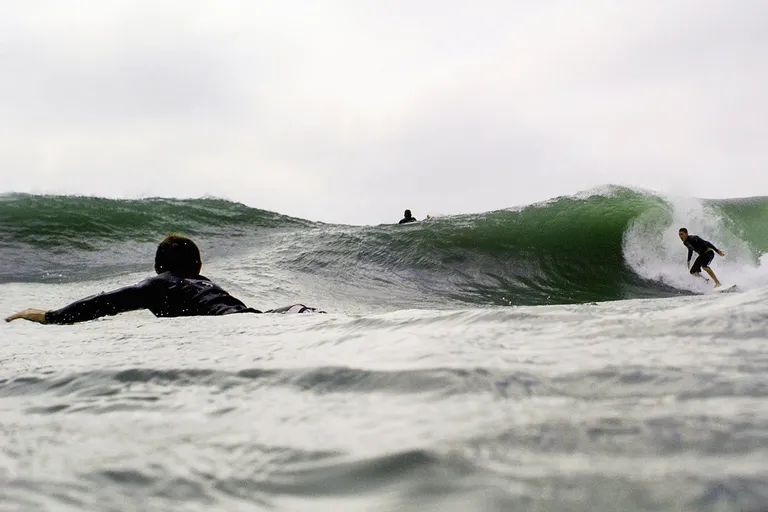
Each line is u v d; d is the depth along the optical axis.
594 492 0.62
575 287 10.32
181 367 1.55
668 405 0.85
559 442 0.76
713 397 0.86
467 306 8.82
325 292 9.11
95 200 13.50
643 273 10.94
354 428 0.94
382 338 1.71
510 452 0.75
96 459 0.90
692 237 10.66
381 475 0.73
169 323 2.96
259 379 1.36
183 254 4.59
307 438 0.91
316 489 0.73
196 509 0.71
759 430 0.72
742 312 1.42
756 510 0.55
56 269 9.87
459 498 0.64
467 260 10.99
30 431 1.10
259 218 14.28
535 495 0.63
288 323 2.42
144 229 12.56
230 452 0.88
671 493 0.59
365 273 10.44
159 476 0.81
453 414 0.94
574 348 1.29
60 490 0.78
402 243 11.41
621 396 0.92
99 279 9.03
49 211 12.34
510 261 10.98
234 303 4.29
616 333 1.41
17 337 2.75
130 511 0.72
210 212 14.16
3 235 11.05
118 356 1.89
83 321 4.03
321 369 1.35
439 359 1.29
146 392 1.37
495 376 1.11
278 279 9.59
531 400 0.96
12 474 0.85
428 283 10.14
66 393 1.45
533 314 1.81
